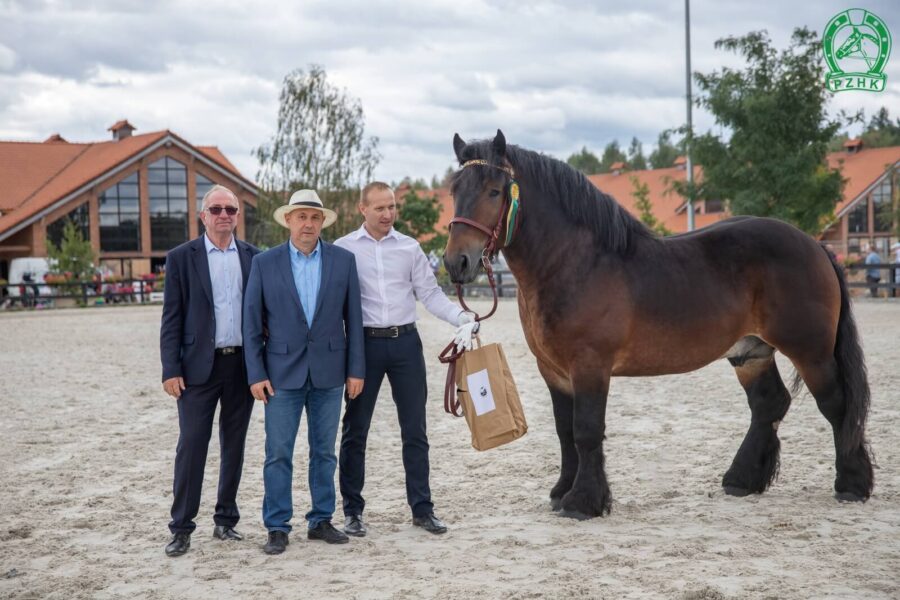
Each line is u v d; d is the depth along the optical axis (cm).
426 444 469
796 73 1756
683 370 498
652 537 432
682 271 488
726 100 1786
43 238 3694
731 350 537
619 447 662
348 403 470
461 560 405
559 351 476
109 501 537
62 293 3222
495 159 459
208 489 572
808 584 355
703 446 656
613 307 468
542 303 477
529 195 473
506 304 2488
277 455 439
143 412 869
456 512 498
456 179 458
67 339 1723
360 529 458
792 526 444
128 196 3925
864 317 1662
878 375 946
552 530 451
